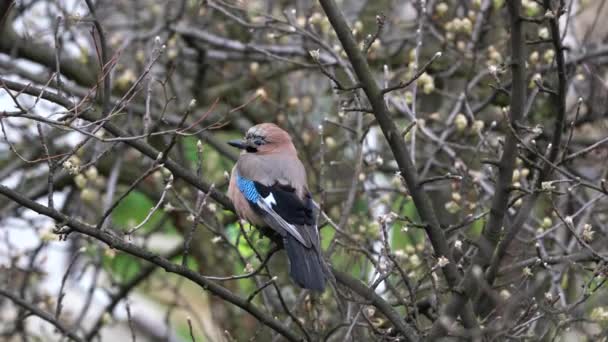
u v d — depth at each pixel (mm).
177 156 15305
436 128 13789
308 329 10039
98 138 8078
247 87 15484
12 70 13398
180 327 18031
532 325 9781
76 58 14422
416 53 10656
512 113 8914
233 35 16047
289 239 9656
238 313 15219
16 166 14453
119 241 8258
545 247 11664
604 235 11688
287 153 10836
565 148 9070
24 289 13156
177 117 14461
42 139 8016
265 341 14789
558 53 8797
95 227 8164
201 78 15289
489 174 11094
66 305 16203
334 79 8734
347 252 10742
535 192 8820
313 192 13961
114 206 8203
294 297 13328
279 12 16312
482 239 9211
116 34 15562
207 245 15438
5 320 14289
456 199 11078
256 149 10891
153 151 9102
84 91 13531
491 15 13586
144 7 15984
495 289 10156
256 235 14562
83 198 12359
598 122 13352
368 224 11547
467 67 14328
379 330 9336
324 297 12023
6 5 10055
